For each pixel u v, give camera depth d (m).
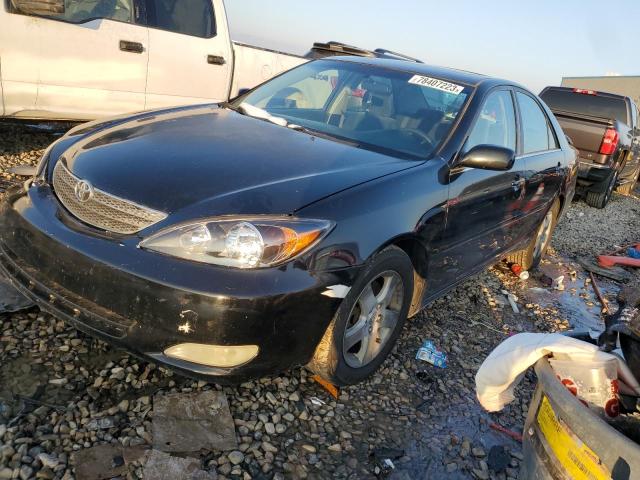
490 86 3.90
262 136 3.16
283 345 2.35
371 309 2.84
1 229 2.73
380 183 2.79
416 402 2.99
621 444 1.48
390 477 2.44
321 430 2.60
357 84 3.89
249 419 2.54
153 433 2.31
